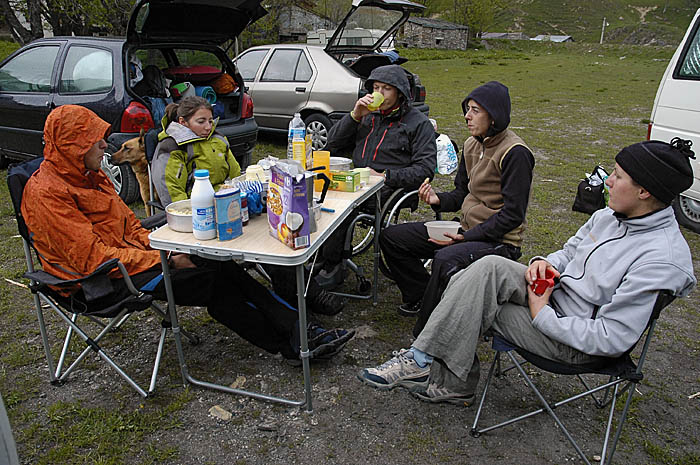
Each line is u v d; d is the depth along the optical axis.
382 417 2.43
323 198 2.45
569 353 2.08
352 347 2.99
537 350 2.11
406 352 2.65
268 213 2.30
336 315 3.35
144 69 5.10
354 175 2.92
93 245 2.36
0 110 5.71
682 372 2.84
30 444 2.23
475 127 2.70
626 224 1.99
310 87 7.46
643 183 1.86
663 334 3.22
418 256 3.15
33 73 5.43
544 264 2.25
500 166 2.70
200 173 2.17
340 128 3.67
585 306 2.09
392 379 2.54
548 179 6.67
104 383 2.64
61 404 2.44
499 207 2.81
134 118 4.72
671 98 4.89
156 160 3.12
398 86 3.37
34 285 2.39
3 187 5.78
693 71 4.71
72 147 2.35
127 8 10.59
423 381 2.51
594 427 2.40
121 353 2.90
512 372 2.80
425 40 41.03
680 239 1.90
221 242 2.21
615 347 1.92
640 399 2.60
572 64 28.11
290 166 2.13
